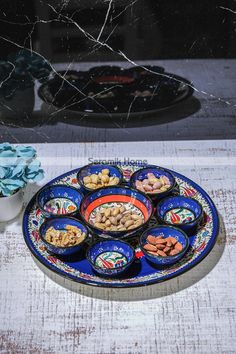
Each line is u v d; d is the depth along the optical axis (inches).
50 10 50.0
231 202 51.3
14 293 43.9
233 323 41.6
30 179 48.3
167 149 57.6
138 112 56.7
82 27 51.1
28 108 56.5
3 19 50.6
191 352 39.8
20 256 46.8
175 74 54.1
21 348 40.2
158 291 43.7
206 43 51.9
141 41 51.9
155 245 45.2
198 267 45.4
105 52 52.7
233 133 58.2
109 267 44.3
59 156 56.7
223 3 49.4
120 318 42.0
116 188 50.0
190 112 56.8
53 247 44.4
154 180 51.3
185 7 49.8
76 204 50.1
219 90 55.1
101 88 55.1
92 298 43.4
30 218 48.0
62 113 56.9
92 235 47.1
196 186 50.7
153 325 41.5
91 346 40.2
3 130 58.1
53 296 43.6
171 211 49.1
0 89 55.0
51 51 52.6
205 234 46.6
